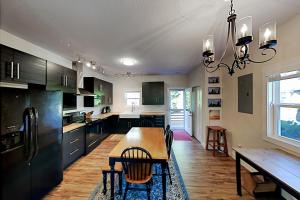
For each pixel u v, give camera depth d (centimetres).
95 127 457
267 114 257
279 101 249
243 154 212
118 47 314
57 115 258
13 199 178
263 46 133
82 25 221
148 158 203
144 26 224
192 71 590
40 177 220
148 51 339
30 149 189
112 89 685
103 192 239
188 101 651
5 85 244
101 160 364
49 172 239
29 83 259
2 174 165
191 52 346
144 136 308
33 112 195
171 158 376
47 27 226
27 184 197
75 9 180
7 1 165
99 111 612
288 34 212
